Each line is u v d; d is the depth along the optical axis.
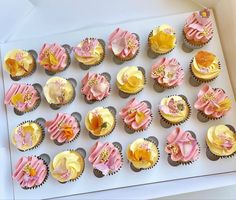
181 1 0.47
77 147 0.44
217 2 0.44
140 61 0.46
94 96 0.44
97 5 0.47
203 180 0.39
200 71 0.43
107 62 0.46
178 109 0.42
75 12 0.47
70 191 0.42
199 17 0.44
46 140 0.44
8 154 0.44
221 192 0.44
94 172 0.42
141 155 0.41
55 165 0.42
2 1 0.45
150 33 0.46
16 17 0.47
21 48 0.48
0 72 0.47
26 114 0.45
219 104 0.41
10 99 0.45
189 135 0.41
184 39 0.45
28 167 0.42
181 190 0.38
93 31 0.47
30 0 0.47
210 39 0.45
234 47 0.41
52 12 0.48
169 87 0.44
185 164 0.41
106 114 0.43
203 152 0.42
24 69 0.46
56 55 0.45
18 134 0.44
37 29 0.48
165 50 0.44
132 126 0.42
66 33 0.48
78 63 0.46
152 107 0.44
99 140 0.43
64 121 0.43
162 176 0.41
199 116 0.43
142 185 0.41
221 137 0.40
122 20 0.47
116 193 0.40
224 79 0.44
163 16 0.47
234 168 0.41
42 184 0.43
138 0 0.47
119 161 0.42
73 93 0.45
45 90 0.45
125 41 0.44
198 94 0.42
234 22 0.41
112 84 0.45
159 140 0.43
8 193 0.42
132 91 0.44
